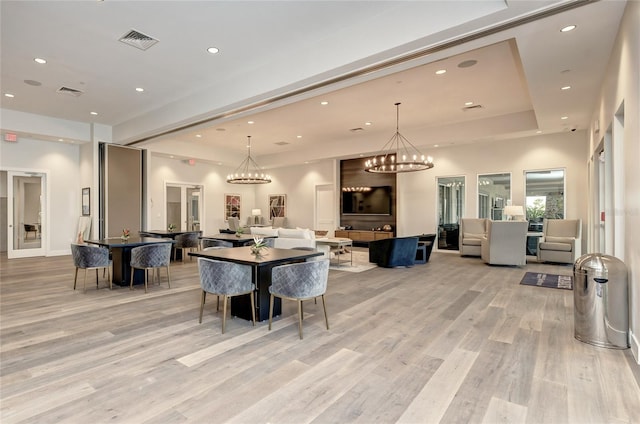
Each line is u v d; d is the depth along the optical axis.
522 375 2.50
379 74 4.39
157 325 3.54
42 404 2.12
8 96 6.43
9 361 2.70
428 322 3.65
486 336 3.26
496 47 4.55
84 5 3.58
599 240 5.86
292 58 4.67
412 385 2.36
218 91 5.75
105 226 8.47
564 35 3.50
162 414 2.02
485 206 8.98
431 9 3.41
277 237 7.30
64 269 6.72
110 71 5.27
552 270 6.66
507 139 8.51
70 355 2.81
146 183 9.44
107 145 8.54
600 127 5.07
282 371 2.55
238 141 10.62
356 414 2.02
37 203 8.52
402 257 7.12
